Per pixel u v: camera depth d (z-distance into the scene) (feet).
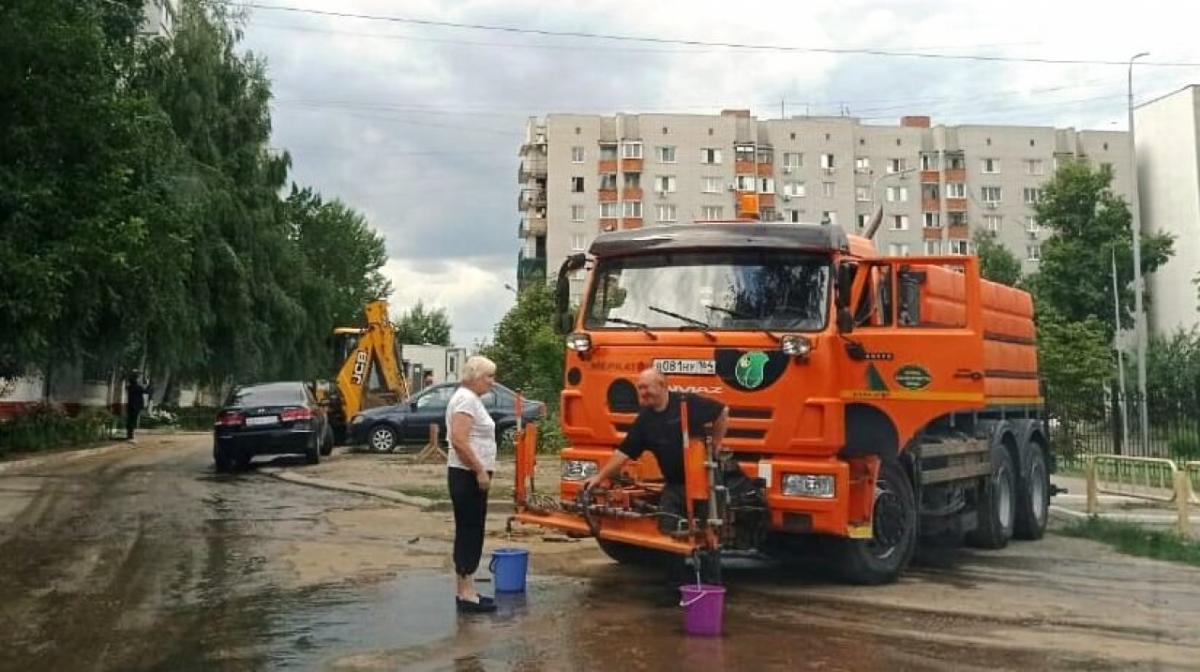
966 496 38.42
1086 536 43.57
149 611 26.86
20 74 58.13
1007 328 41.01
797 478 28.84
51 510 47.09
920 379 30.40
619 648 23.29
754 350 29.35
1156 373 134.10
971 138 260.42
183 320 98.27
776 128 256.32
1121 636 25.20
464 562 26.76
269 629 24.90
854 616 27.04
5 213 58.85
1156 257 185.26
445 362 157.28
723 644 23.77
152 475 65.16
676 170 251.80
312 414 70.74
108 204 60.80
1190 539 41.19
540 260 266.98
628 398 30.78
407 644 23.49
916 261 30.63
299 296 142.10
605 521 29.09
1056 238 193.16
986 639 24.67
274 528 41.68
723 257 30.96
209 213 98.68
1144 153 214.90
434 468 68.74
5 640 23.93
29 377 97.19
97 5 68.33
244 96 118.93
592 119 254.27
